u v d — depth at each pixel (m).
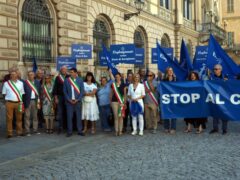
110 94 12.20
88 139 11.30
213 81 11.90
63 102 12.38
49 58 18.12
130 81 13.09
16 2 15.95
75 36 19.62
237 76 12.08
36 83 12.40
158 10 31.62
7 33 15.46
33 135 11.91
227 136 11.34
